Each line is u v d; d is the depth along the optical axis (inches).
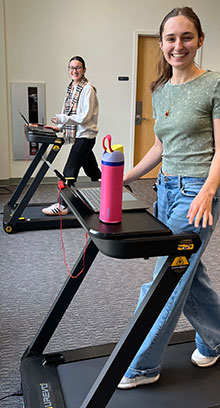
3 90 211.2
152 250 47.3
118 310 100.1
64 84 221.9
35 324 93.7
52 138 143.3
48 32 213.2
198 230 61.1
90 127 157.0
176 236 47.5
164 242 47.0
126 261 128.7
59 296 72.1
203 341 72.7
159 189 67.2
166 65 63.2
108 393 51.6
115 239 45.0
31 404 62.8
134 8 220.7
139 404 65.1
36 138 142.7
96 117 158.9
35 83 217.2
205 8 231.9
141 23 223.6
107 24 219.3
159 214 67.9
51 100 222.4
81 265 70.3
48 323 73.1
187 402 65.9
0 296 105.8
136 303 103.7
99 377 51.8
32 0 207.3
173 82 62.0
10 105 216.8
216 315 71.4
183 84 60.2
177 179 62.3
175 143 62.2
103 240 45.6
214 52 239.9
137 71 233.3
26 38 211.2
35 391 65.4
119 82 228.4
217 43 238.8
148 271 122.3
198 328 71.4
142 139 244.1
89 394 52.1
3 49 206.7
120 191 47.3
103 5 216.4
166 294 50.5
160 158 71.1
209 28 235.3
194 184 60.9
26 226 153.4
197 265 63.5
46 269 122.6
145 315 50.4
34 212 165.3
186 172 61.4
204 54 238.7
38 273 119.8
